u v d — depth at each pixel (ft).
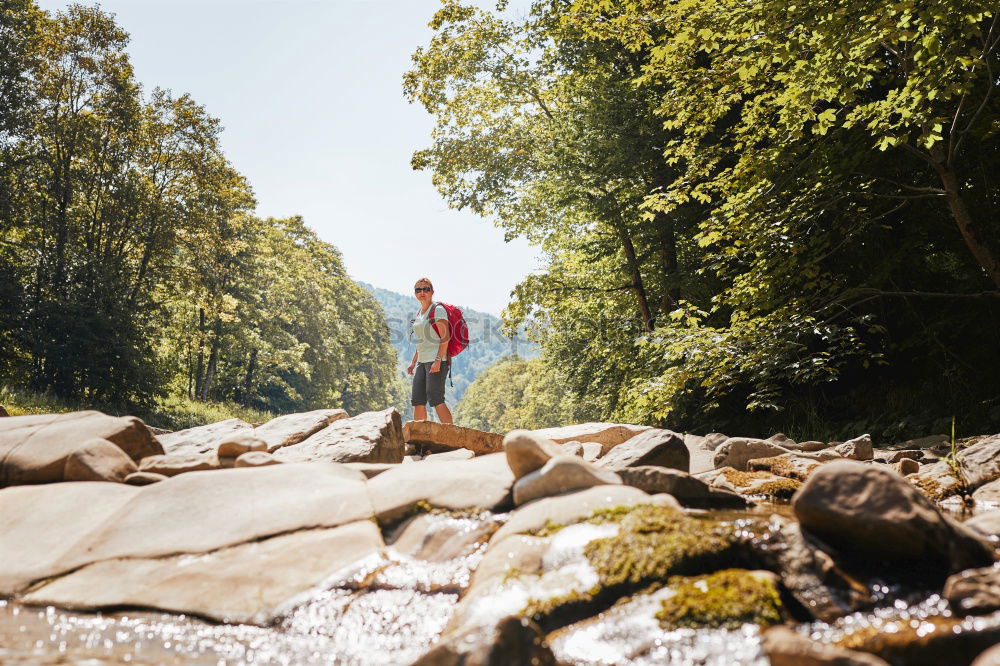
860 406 44.29
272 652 7.48
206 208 120.67
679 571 8.28
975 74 32.19
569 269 75.20
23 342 98.12
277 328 176.96
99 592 9.17
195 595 8.97
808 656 6.13
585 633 7.32
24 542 10.69
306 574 9.34
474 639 6.39
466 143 72.90
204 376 172.14
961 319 40.29
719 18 36.06
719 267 43.11
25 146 104.01
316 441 19.11
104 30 104.68
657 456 18.25
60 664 6.91
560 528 9.65
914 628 6.98
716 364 39.63
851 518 8.79
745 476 17.39
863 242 41.65
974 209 39.04
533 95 72.38
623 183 60.23
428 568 9.55
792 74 35.06
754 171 41.45
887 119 33.37
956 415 35.19
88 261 104.06
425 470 12.69
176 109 114.93
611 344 69.31
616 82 59.77
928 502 9.20
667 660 6.71
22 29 100.68
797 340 40.47
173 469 14.08
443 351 27.86
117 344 100.89
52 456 13.75
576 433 25.43
